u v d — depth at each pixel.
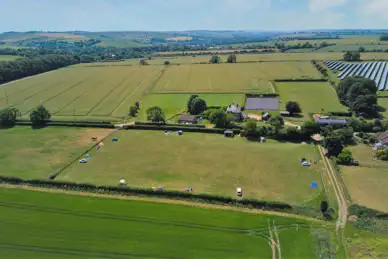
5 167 77.50
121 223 55.91
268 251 48.84
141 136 97.19
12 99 139.88
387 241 50.31
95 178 71.94
